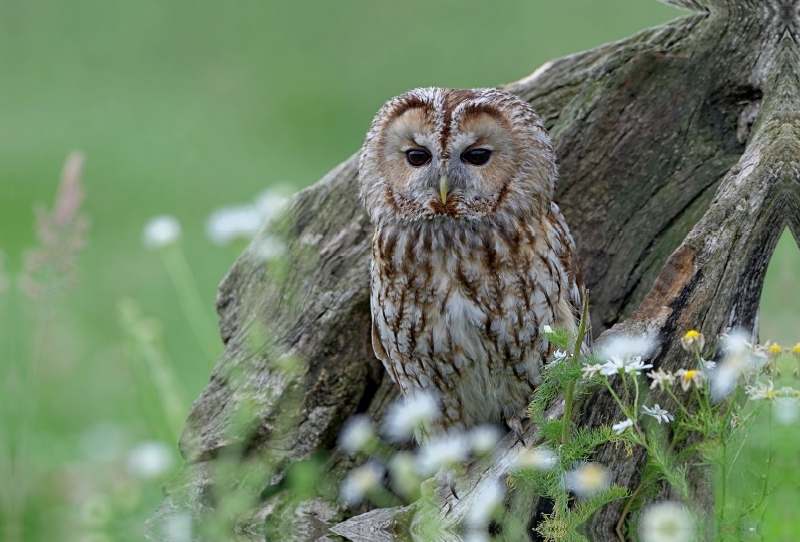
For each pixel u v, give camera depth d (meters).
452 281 9.48
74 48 27.81
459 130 9.41
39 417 13.84
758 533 8.49
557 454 8.47
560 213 10.01
